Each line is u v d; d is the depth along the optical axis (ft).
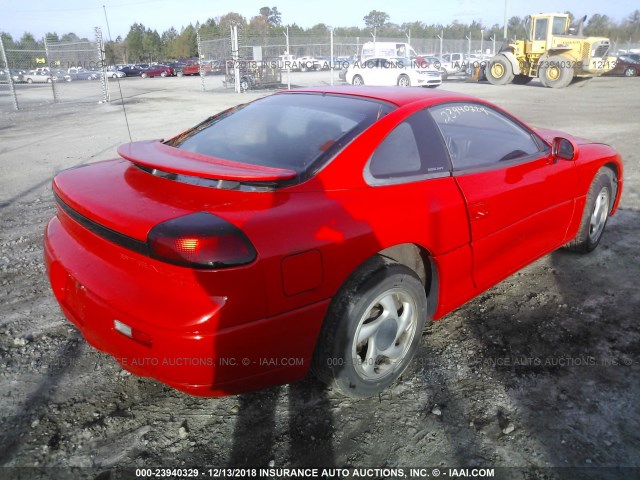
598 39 74.54
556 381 9.27
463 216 9.63
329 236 7.61
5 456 7.62
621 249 15.25
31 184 24.07
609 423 8.26
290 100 10.67
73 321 8.37
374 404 8.75
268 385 7.72
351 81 90.17
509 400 8.80
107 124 46.29
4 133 41.86
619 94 66.54
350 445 7.87
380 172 8.75
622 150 29.45
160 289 6.92
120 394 9.00
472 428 8.20
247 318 7.01
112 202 7.73
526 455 7.65
